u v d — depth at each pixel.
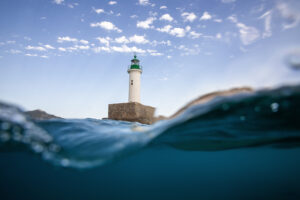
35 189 6.04
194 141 6.93
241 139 6.77
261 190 5.40
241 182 9.08
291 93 4.23
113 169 8.21
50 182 7.94
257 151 8.75
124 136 5.00
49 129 5.28
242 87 4.66
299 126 5.57
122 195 5.89
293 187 5.88
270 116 5.14
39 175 8.55
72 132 5.54
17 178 8.13
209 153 9.25
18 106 4.28
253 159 10.91
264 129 5.90
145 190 7.41
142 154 7.82
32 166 7.00
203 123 5.34
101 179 9.77
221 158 10.57
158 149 7.78
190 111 4.87
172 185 9.52
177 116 5.29
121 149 4.22
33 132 4.20
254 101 4.48
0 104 4.04
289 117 5.12
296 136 6.46
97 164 3.90
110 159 3.94
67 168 4.57
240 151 8.79
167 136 6.09
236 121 5.41
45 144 4.29
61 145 4.49
